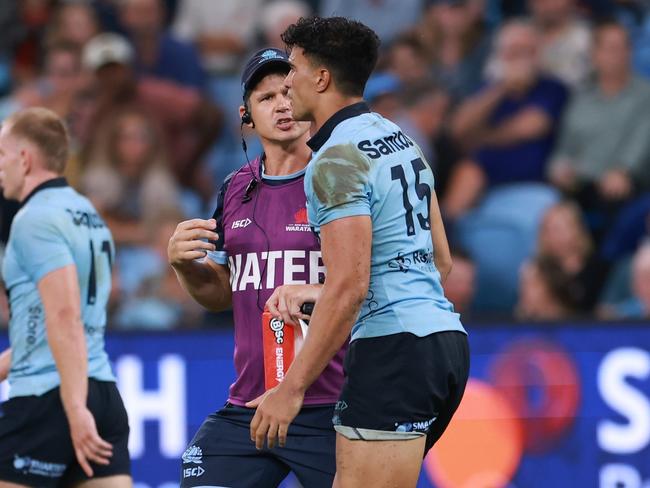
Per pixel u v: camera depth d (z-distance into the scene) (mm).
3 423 16062
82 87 31922
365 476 12797
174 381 22938
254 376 14898
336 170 12492
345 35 13031
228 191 15461
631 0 34531
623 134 30828
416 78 32000
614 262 28891
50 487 16156
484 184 30859
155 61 32656
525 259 29328
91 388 16250
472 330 23609
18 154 16391
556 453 23375
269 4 35281
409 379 12742
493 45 32938
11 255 16172
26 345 16078
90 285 16453
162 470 22734
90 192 29453
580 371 23500
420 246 13102
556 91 31469
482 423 23359
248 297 14898
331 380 14742
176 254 14680
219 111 32562
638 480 23328
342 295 12297
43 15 34938
